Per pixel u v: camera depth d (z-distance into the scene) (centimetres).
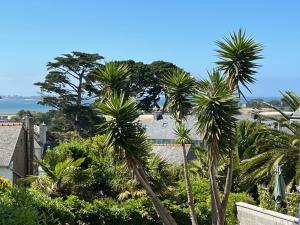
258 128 2642
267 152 2338
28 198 880
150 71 7338
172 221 1582
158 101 7569
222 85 1581
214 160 1570
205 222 2047
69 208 1727
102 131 1530
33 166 3622
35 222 707
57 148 2173
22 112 9988
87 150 2206
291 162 2269
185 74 1758
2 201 809
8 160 3014
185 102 1739
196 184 2339
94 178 2034
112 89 1631
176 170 2725
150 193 1565
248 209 1920
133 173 1550
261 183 2480
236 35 1639
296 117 2353
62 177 1873
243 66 1625
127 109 1509
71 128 6619
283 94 2730
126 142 1497
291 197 1920
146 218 1906
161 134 6725
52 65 6319
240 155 2783
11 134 3281
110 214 1833
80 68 6334
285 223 1658
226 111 1534
